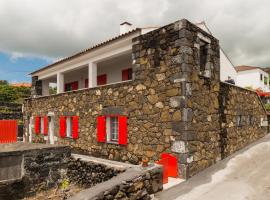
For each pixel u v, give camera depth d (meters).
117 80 13.69
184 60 7.22
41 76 16.83
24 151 6.64
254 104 12.98
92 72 12.09
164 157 7.39
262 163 8.34
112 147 9.57
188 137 7.10
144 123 8.30
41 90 17.52
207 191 5.99
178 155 7.14
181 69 7.25
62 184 7.35
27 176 6.66
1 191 6.25
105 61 12.95
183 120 7.09
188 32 7.43
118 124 9.23
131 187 5.31
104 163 8.02
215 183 6.55
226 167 8.02
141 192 5.55
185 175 6.92
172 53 7.54
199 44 7.96
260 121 13.73
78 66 13.03
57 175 7.28
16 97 29.31
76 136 11.59
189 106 7.24
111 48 10.90
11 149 6.59
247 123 11.84
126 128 8.93
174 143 7.29
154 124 7.96
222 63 15.76
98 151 10.30
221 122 9.19
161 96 7.79
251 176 7.06
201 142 7.75
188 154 7.05
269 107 18.95
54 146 7.26
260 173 7.29
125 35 9.85
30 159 6.75
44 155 7.02
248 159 8.92
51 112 14.08
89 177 8.30
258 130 13.34
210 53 8.62
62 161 7.39
